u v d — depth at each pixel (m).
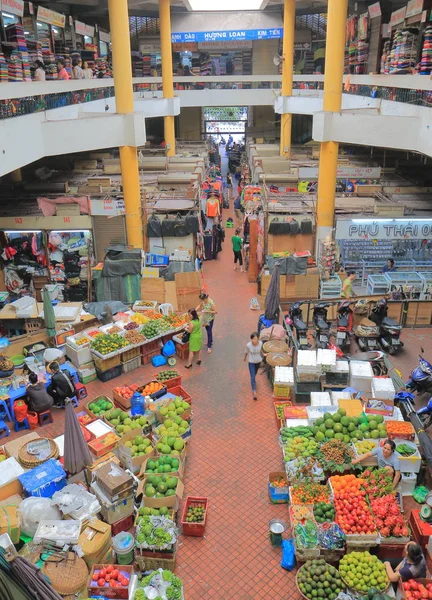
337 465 8.66
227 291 18.00
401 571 6.91
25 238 15.63
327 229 17.17
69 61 22.48
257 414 11.28
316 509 7.98
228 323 15.56
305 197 19.77
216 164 35.81
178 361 13.48
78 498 7.77
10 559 6.06
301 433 9.54
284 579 7.57
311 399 10.18
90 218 15.70
